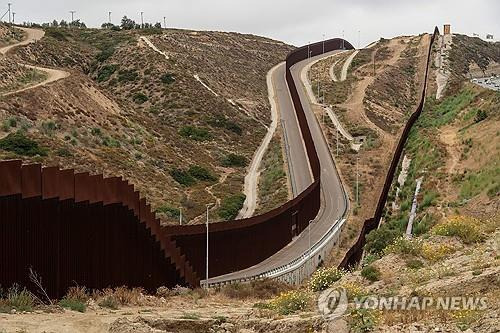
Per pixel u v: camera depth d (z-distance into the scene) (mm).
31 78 105688
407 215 72438
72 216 30875
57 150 83000
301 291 32469
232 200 94375
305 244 78312
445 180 77000
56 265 29469
